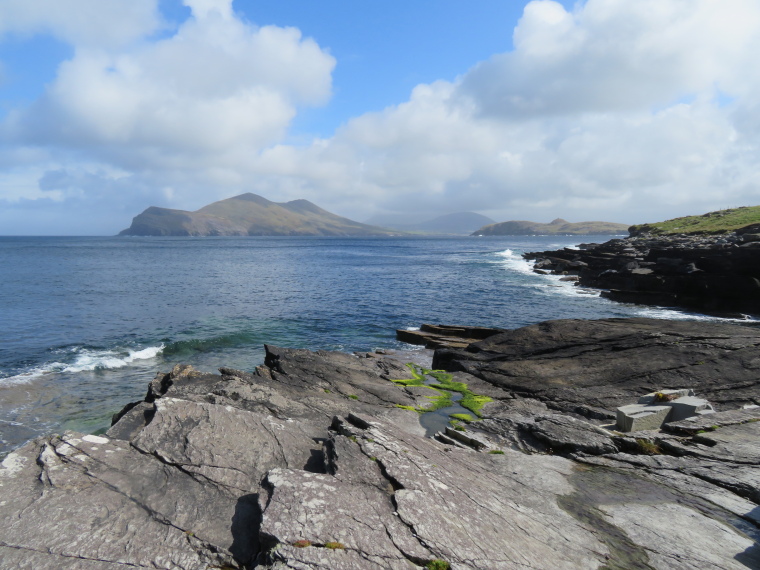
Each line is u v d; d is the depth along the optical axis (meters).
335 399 15.67
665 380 16.38
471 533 6.11
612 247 82.19
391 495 6.76
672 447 10.25
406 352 27.11
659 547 6.46
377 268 93.25
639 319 23.75
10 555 5.24
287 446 8.57
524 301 48.78
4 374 23.47
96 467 7.09
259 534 5.55
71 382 22.39
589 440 10.92
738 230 67.25
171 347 29.36
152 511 6.29
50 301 46.69
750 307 38.88
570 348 20.72
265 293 55.06
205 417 8.98
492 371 19.83
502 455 10.24
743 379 15.52
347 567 5.12
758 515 7.41
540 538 6.43
